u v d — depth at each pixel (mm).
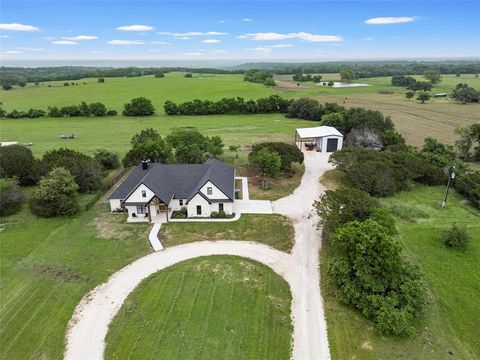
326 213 34312
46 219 40000
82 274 29922
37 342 22984
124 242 34969
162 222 38938
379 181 46062
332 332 23719
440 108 116250
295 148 54875
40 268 30766
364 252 25328
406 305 24062
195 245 34375
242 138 79625
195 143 57812
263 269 30500
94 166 49188
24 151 52406
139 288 28031
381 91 162500
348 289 25672
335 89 169750
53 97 137250
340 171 55750
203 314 25219
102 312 25516
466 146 62469
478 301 26688
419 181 51656
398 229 37375
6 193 40906
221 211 40375
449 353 22078
